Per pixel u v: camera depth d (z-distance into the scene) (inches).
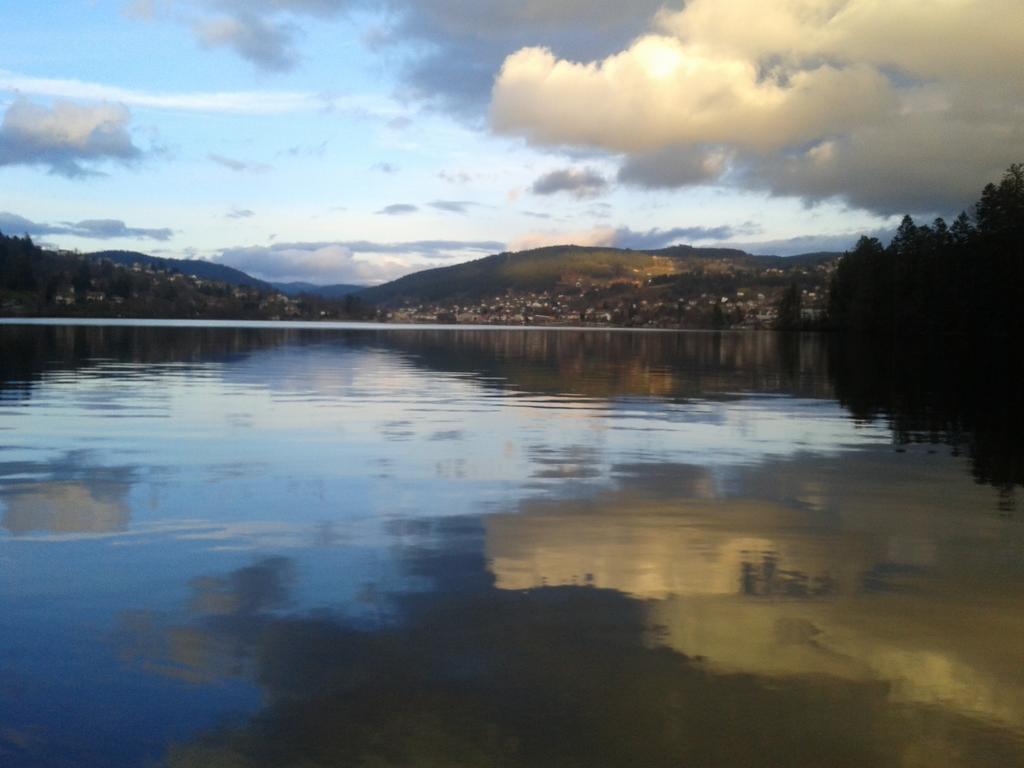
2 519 274.5
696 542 257.1
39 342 1648.6
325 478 348.5
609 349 2027.6
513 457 407.2
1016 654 175.6
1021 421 593.9
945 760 135.0
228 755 134.4
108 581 213.8
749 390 845.2
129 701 150.9
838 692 157.8
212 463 380.2
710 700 153.9
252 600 201.0
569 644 177.6
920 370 1251.2
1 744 136.9
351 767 131.6
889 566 235.0
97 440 443.5
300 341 2127.2
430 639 179.0
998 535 268.8
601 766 132.3
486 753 135.3
